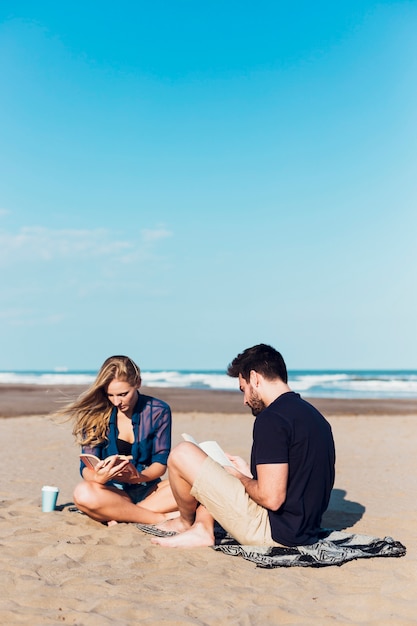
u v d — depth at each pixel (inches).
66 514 179.8
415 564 131.7
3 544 147.3
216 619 104.7
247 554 136.2
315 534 143.5
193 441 151.9
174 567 132.3
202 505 151.9
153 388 1221.7
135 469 161.8
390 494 231.0
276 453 133.9
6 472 269.6
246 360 143.8
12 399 792.9
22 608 107.6
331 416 619.8
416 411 689.6
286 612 107.7
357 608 111.2
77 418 169.6
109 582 121.5
